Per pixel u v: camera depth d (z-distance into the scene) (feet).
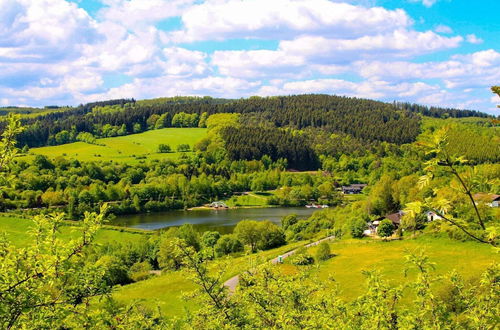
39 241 28.07
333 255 176.65
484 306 29.68
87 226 28.30
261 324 37.47
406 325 30.78
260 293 38.75
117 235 263.70
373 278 36.37
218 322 36.55
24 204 342.44
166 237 228.02
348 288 120.26
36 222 28.22
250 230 249.14
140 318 37.01
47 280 26.94
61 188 415.23
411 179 284.82
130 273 190.29
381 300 33.81
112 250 223.92
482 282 29.86
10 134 26.30
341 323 35.01
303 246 222.07
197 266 38.65
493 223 21.43
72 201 345.92
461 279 34.78
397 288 34.81
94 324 29.68
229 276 134.62
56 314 27.76
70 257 28.30
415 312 32.40
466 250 150.00
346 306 38.91
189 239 227.20
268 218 367.25
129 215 392.27
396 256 159.74
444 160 20.76
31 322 27.17
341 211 313.53
